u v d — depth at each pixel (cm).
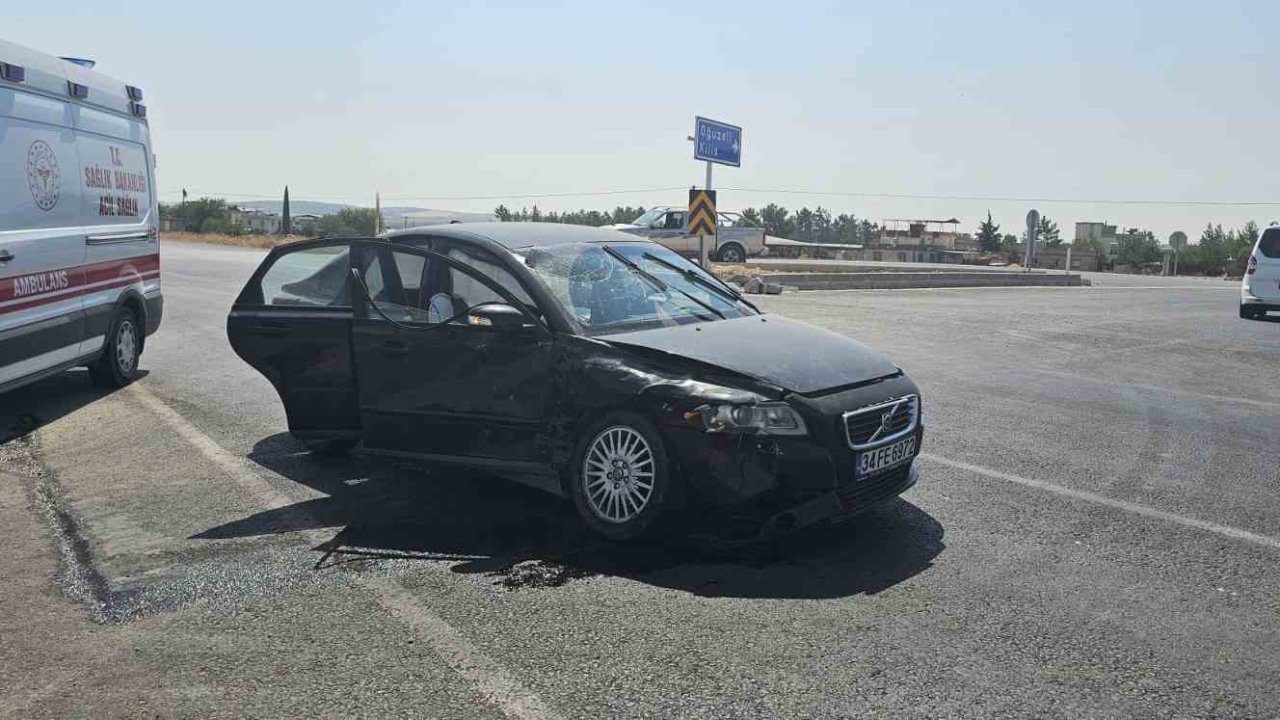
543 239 590
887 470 491
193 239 5650
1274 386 966
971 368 1053
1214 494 577
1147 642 373
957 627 386
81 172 856
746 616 397
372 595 425
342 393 599
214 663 360
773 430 451
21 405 866
